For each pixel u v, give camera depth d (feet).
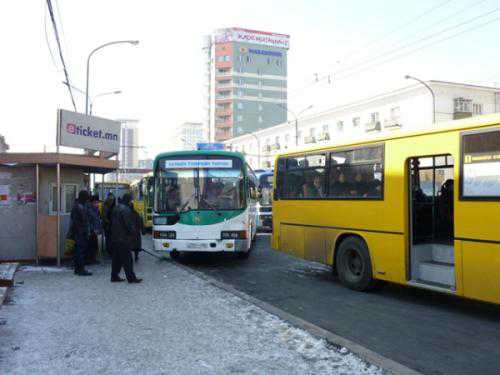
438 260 25.35
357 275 28.55
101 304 23.29
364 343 18.25
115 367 15.01
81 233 31.91
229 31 341.41
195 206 38.11
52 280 29.84
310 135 184.24
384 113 143.95
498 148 20.52
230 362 15.40
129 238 29.12
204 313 21.49
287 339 17.66
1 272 29.78
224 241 37.88
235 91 340.59
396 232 25.46
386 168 26.22
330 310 23.58
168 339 17.76
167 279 30.22
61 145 35.94
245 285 30.40
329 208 30.27
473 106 134.21
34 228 35.88
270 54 349.00
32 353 16.24
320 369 14.71
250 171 48.16
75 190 37.42
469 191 21.62
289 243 34.19
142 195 70.69
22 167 35.88
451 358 16.58
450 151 22.76
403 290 28.63
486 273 20.74
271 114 348.38
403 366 14.73
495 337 18.99
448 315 22.54
